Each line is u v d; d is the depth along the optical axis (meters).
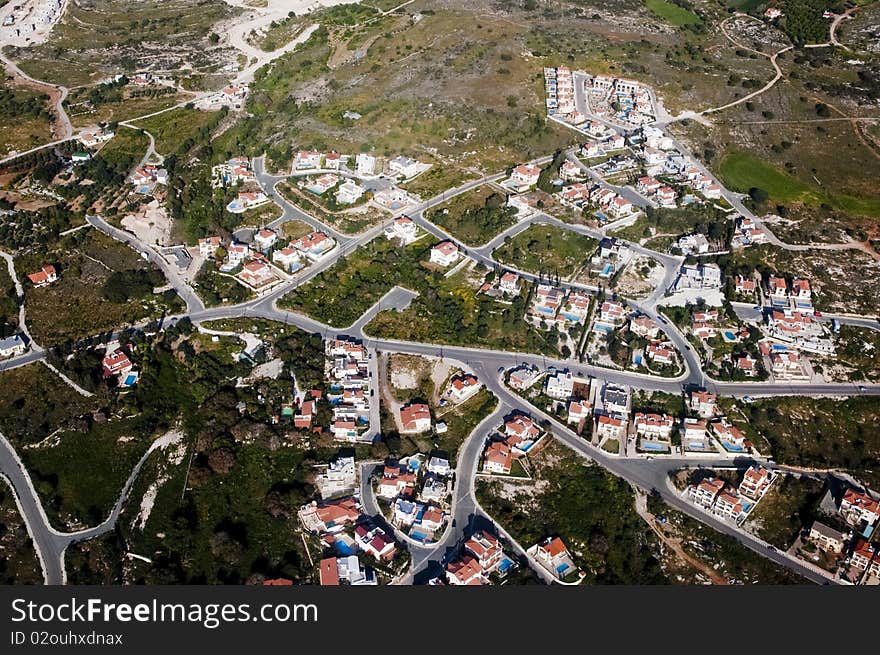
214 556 165.62
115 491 178.25
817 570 167.38
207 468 183.25
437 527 171.88
